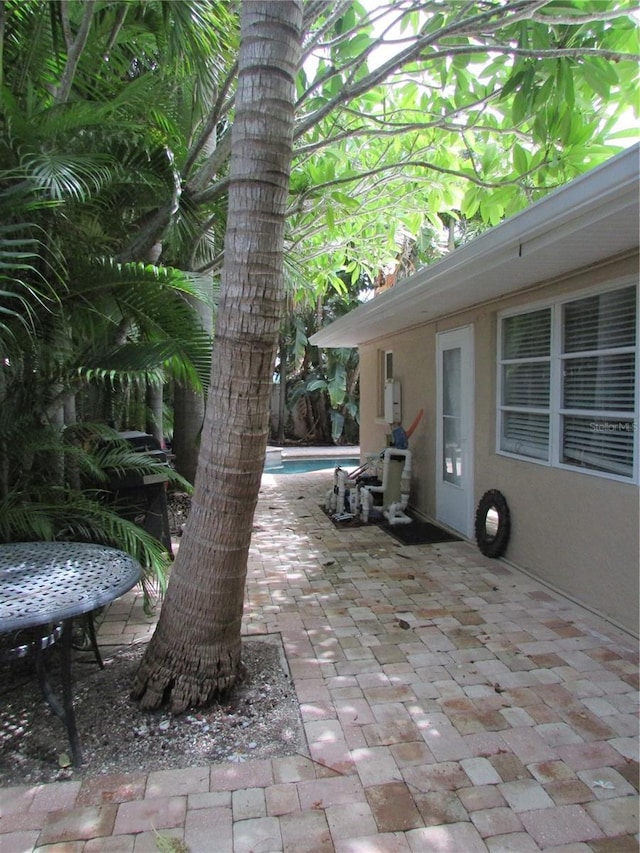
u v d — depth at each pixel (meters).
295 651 3.25
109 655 3.20
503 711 2.64
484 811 2.01
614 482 3.60
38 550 2.74
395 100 5.84
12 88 3.39
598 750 2.36
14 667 2.99
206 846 1.85
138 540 3.49
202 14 3.45
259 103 2.22
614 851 1.84
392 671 3.02
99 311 3.52
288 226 7.25
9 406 3.15
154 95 3.71
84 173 2.93
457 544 5.53
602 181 2.56
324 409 18.00
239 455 2.43
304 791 2.11
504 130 4.77
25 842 1.87
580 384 4.02
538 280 4.28
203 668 2.59
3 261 2.82
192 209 4.16
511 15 3.60
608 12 3.45
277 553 5.31
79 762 2.25
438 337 6.30
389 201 7.05
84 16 3.27
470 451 5.62
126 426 5.73
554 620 3.68
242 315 2.31
